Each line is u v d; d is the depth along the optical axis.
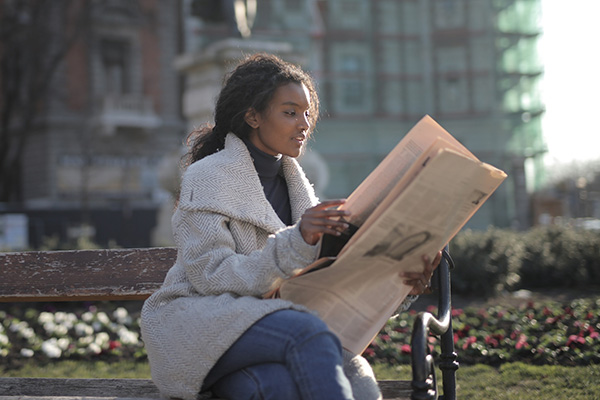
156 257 3.14
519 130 37.88
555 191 33.28
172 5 33.53
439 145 2.02
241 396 2.08
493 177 2.03
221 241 2.25
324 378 1.94
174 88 33.50
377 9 37.44
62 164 30.81
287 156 2.59
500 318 5.93
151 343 2.29
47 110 30.72
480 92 37.78
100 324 6.31
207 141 2.59
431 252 2.19
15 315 7.15
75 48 31.42
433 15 37.91
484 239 7.84
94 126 31.30
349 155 36.50
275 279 2.14
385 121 37.06
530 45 38.41
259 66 2.48
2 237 16.19
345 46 37.09
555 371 4.38
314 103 2.68
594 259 8.31
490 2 37.84
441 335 2.52
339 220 2.13
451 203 2.03
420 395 2.02
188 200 2.30
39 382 2.91
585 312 5.82
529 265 8.31
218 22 13.38
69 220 23.77
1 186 29.25
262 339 2.07
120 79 32.62
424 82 37.75
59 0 30.12
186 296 2.33
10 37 29.53
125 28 32.47
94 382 2.88
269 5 36.06
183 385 2.22
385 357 5.03
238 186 2.35
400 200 1.96
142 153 32.22
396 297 2.28
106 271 3.15
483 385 4.25
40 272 3.18
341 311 2.24
